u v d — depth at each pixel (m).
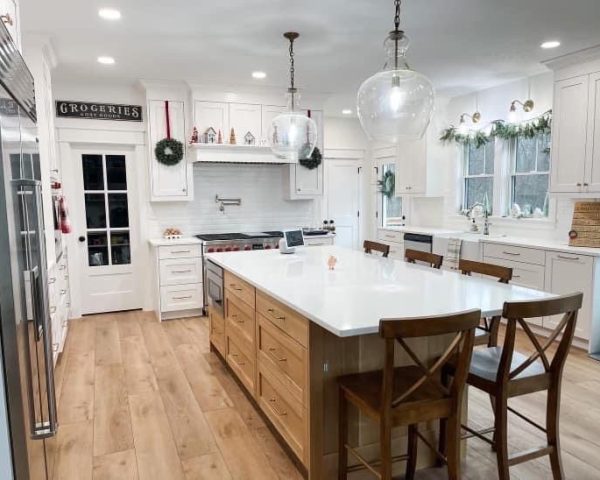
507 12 3.33
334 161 7.61
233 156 5.45
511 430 2.81
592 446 2.63
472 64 4.67
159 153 5.35
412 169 6.46
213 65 4.61
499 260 4.84
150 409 3.14
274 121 3.81
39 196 1.96
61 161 5.23
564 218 4.84
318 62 4.52
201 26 3.54
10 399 1.59
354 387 2.10
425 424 2.47
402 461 2.42
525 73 5.02
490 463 2.49
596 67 4.13
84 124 5.28
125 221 5.62
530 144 5.32
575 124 4.33
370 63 4.56
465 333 1.86
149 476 2.40
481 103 5.80
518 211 5.39
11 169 1.65
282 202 6.39
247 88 5.52
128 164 5.58
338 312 2.09
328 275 2.97
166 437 2.78
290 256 3.84
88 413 3.08
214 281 3.91
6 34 1.71
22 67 2.00
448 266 5.41
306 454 2.26
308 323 2.17
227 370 3.80
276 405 2.65
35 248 1.91
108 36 3.73
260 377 2.90
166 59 4.38
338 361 2.24
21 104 1.92
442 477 2.38
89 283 5.52
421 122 2.98
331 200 7.64
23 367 1.65
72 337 4.68
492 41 3.96
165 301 5.26
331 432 2.27
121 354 4.20
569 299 2.02
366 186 7.86
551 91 4.94
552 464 2.21
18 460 1.61
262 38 3.82
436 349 2.44
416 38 3.87
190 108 5.46
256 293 2.88
